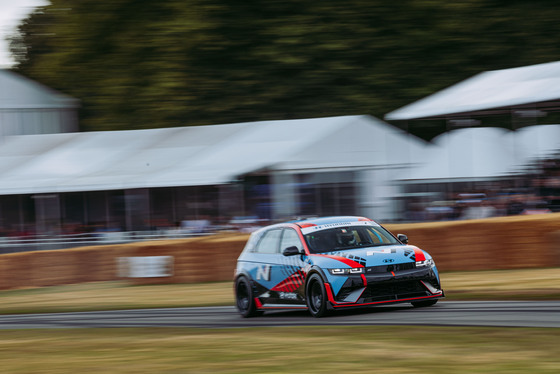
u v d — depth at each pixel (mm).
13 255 64562
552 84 66812
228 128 89312
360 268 30797
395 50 95062
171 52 95625
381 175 76938
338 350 22953
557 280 40500
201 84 95938
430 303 33438
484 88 75062
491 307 31469
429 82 95625
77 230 81750
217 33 94062
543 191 66625
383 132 78625
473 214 68062
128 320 38469
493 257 51062
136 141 93062
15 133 131500
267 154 76875
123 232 78750
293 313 36219
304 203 75875
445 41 95062
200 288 54094
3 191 83500
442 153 77125
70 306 48750
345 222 34594
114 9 100562
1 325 41344
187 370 21234
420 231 52750
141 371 21641
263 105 95938
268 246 36062
